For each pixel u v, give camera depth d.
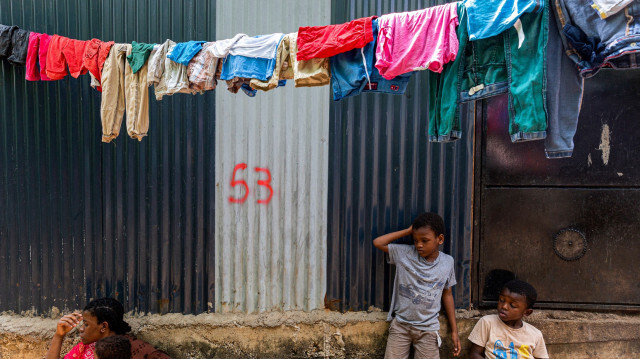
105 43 2.02
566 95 1.62
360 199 2.59
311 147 2.58
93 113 2.58
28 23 2.58
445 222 2.59
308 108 2.57
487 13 1.61
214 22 2.55
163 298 2.62
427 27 1.71
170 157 2.59
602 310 2.58
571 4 1.53
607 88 2.51
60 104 2.58
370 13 2.55
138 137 2.05
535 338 2.25
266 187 2.59
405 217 2.60
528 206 2.57
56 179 2.61
